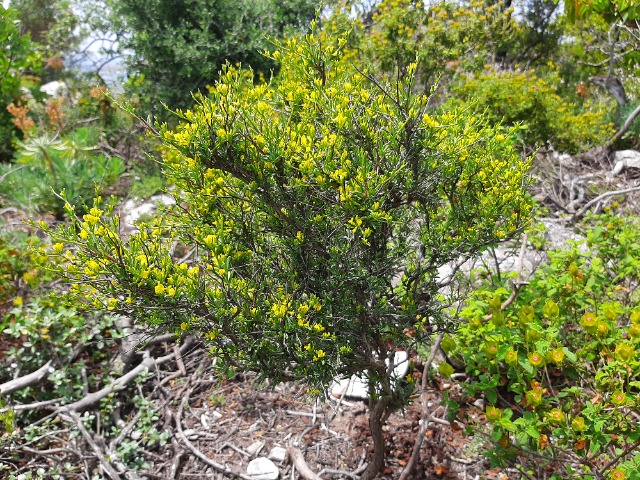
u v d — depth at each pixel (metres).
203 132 1.91
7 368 3.61
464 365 3.52
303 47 2.29
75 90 10.12
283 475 3.04
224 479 3.05
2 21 9.31
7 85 9.41
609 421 2.26
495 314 2.52
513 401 3.26
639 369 2.44
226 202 2.20
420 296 2.55
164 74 10.09
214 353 2.07
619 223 3.61
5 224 5.83
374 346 2.48
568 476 2.36
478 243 2.52
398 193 2.17
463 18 8.48
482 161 2.59
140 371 3.65
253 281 2.12
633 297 3.48
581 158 8.02
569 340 3.00
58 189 6.52
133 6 9.91
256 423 3.39
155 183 6.95
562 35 13.55
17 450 3.10
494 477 2.89
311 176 1.98
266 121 2.01
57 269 1.90
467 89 7.68
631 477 2.14
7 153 8.98
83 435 3.14
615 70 11.06
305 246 2.20
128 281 1.83
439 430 3.17
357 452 3.11
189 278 1.91
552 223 5.42
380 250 2.32
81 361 3.66
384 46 7.86
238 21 10.07
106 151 8.52
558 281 3.07
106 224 1.87
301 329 2.03
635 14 6.61
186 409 3.52
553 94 8.29
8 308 4.16
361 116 2.20
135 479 3.02
